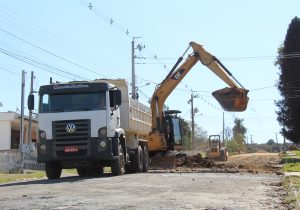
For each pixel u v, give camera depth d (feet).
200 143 356.59
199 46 108.37
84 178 67.82
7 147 176.35
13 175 91.40
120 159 72.49
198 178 65.16
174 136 113.50
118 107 73.82
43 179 72.95
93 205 36.99
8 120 176.96
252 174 79.46
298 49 232.12
